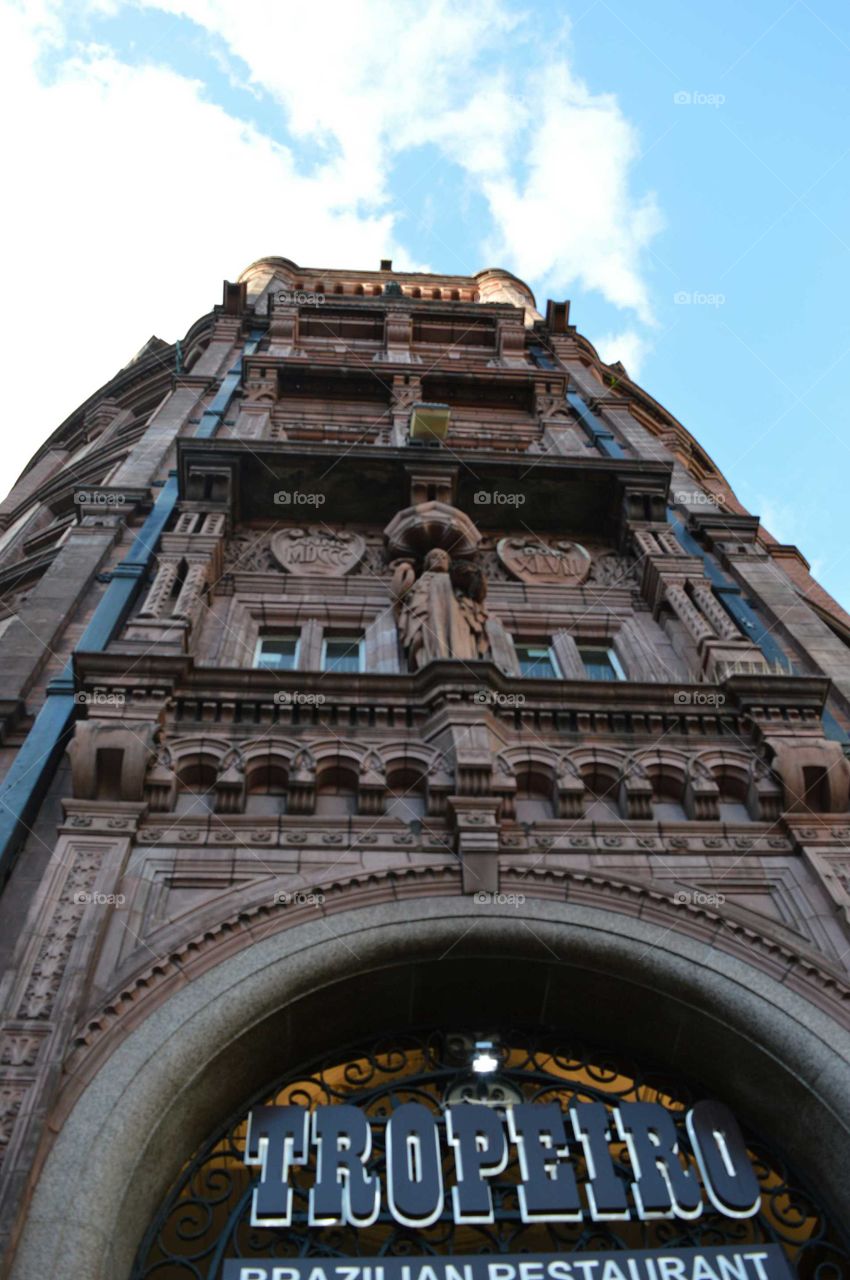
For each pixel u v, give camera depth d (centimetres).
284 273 3422
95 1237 636
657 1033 867
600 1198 745
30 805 950
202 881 892
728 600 1461
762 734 1066
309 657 1291
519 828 958
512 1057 884
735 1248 729
